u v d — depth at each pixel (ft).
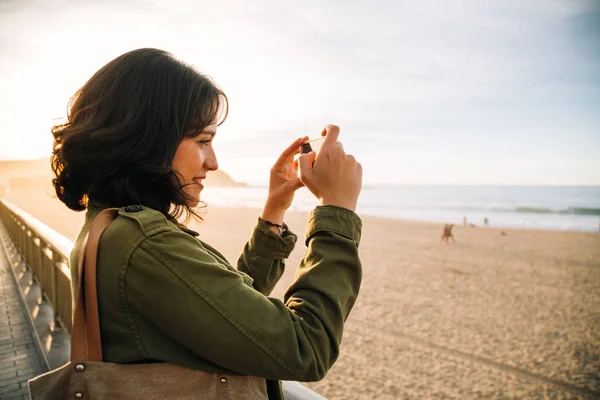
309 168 2.78
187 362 2.38
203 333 2.18
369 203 215.51
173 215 2.90
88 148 2.48
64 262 11.24
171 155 2.60
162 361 2.37
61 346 11.04
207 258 2.37
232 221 112.27
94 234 2.40
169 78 2.62
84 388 2.29
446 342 26.22
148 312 2.27
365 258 57.88
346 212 2.62
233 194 414.41
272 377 2.28
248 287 2.37
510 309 33.53
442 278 44.70
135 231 2.31
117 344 2.36
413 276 45.60
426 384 20.77
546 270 50.90
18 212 24.84
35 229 15.24
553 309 33.55
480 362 23.44
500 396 19.81
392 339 26.63
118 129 2.47
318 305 2.41
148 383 2.32
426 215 158.20
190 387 2.39
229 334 2.17
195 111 2.64
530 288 40.81
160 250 2.25
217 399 2.46
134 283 2.25
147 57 2.68
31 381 2.32
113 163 2.49
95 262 2.33
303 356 2.26
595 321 30.42
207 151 2.86
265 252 3.52
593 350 25.11
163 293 2.20
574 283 43.34
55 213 122.72
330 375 21.71
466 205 201.57
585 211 167.53
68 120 2.85
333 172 2.67
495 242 80.43
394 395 19.69
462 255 61.52
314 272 2.49
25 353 11.23
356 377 21.48
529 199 237.04
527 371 22.40
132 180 2.62
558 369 22.59
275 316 2.27
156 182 2.67
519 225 126.11
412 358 23.81
